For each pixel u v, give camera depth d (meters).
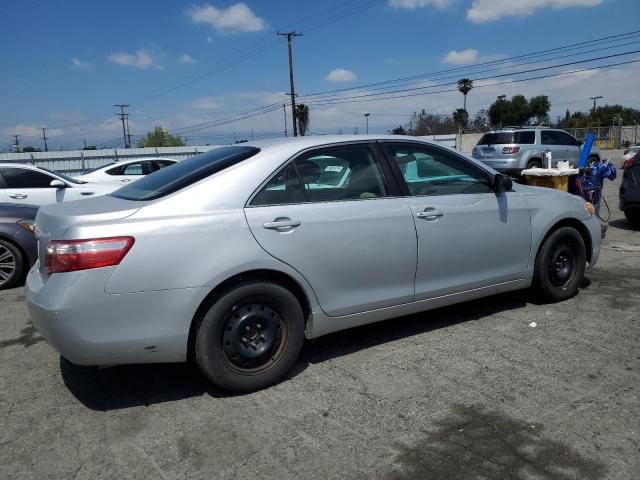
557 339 4.18
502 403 3.23
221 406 3.30
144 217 3.14
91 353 3.01
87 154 30.89
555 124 63.69
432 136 38.31
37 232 3.51
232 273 3.25
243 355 3.37
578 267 5.04
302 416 3.15
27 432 3.05
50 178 10.09
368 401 3.30
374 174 3.95
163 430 3.04
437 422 3.04
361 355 3.99
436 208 4.09
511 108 69.06
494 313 4.80
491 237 4.39
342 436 2.93
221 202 3.33
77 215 3.14
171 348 3.17
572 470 2.59
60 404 3.37
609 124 72.69
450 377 3.58
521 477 2.55
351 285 3.75
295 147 3.70
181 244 3.14
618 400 3.23
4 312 5.32
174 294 3.12
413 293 4.05
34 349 4.32
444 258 4.15
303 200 3.60
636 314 4.69
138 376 3.75
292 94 42.53
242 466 2.69
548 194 4.88
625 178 8.99
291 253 3.45
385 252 3.85
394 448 2.81
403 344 4.17
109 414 3.23
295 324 3.54
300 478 2.59
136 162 13.05
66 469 2.69
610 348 3.99
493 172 4.54
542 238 4.73
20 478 2.63
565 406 3.17
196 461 2.74
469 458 2.70
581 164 7.95
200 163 3.78
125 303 3.02
